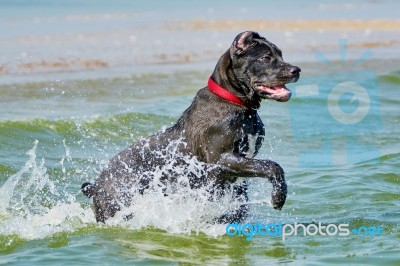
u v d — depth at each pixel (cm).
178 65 2477
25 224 1160
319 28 3700
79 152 1560
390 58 2658
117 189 1162
